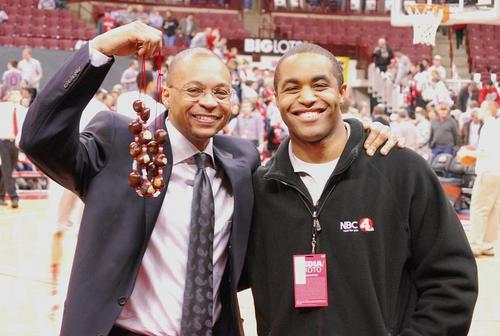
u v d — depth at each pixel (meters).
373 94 18.81
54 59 15.80
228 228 2.41
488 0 8.09
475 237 8.19
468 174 11.35
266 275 2.37
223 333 2.41
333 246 2.26
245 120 12.66
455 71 18.75
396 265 2.28
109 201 2.29
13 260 7.13
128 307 2.31
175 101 2.37
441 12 8.32
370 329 2.21
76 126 2.23
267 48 20.00
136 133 2.29
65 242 7.65
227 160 2.47
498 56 20.95
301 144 2.33
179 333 2.28
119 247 2.26
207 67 2.35
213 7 21.84
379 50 18.98
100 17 20.30
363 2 21.92
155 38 2.25
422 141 13.02
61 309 5.20
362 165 2.30
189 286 2.27
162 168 2.31
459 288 2.25
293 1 22.05
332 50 20.91
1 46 15.98
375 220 2.26
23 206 11.34
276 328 2.29
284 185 2.35
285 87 2.29
